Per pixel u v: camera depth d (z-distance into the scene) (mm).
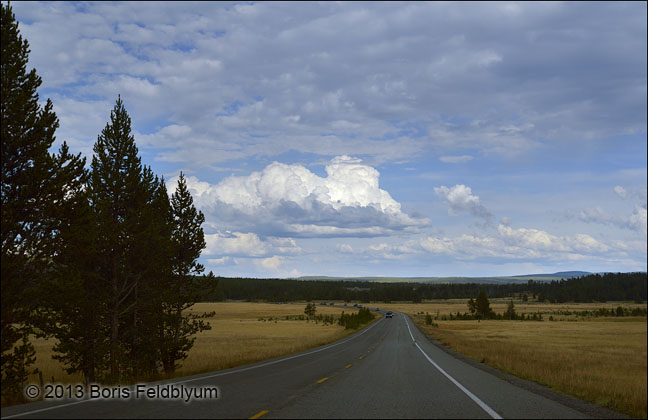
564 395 13172
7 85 16375
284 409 10227
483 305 157375
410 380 16234
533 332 84000
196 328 27828
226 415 9484
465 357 28750
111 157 25906
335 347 39375
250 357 27375
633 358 34750
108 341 23328
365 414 9641
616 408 10883
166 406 10750
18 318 15938
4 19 16703
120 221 25078
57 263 19562
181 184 30031
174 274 28625
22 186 16078
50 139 17234
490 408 10508
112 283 23906
